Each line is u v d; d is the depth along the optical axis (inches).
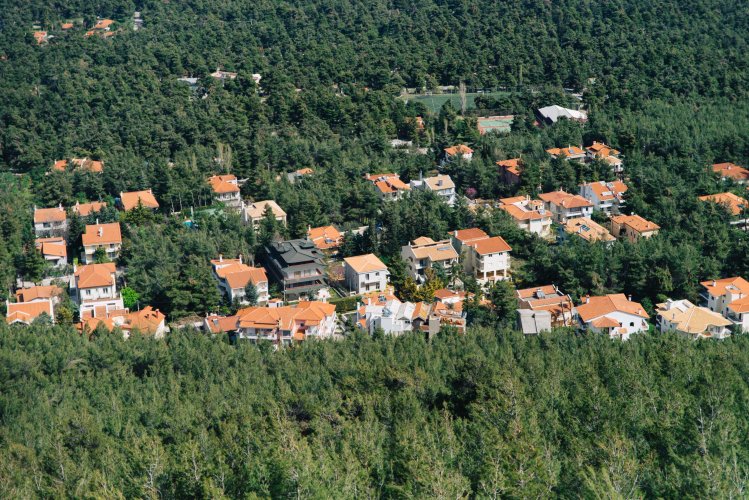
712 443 3038.9
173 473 3139.8
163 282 5684.1
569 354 4493.1
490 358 4264.3
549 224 6825.8
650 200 7116.1
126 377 4416.8
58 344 4682.6
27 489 3193.9
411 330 5064.0
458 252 6338.6
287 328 5083.7
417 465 2960.1
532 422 3336.6
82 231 6535.4
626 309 5290.4
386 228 6589.6
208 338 4950.8
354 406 3757.4
